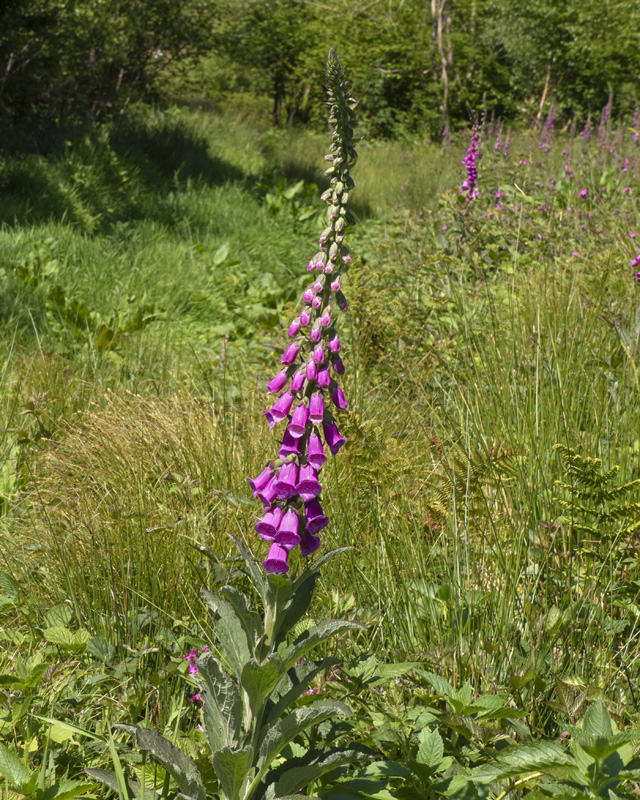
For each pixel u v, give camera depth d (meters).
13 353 5.70
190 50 17.45
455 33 26.81
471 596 2.64
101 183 10.71
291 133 21.34
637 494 3.22
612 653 2.57
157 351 6.07
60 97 15.69
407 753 1.88
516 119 24.75
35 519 3.65
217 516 3.37
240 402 4.77
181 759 1.70
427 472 3.63
